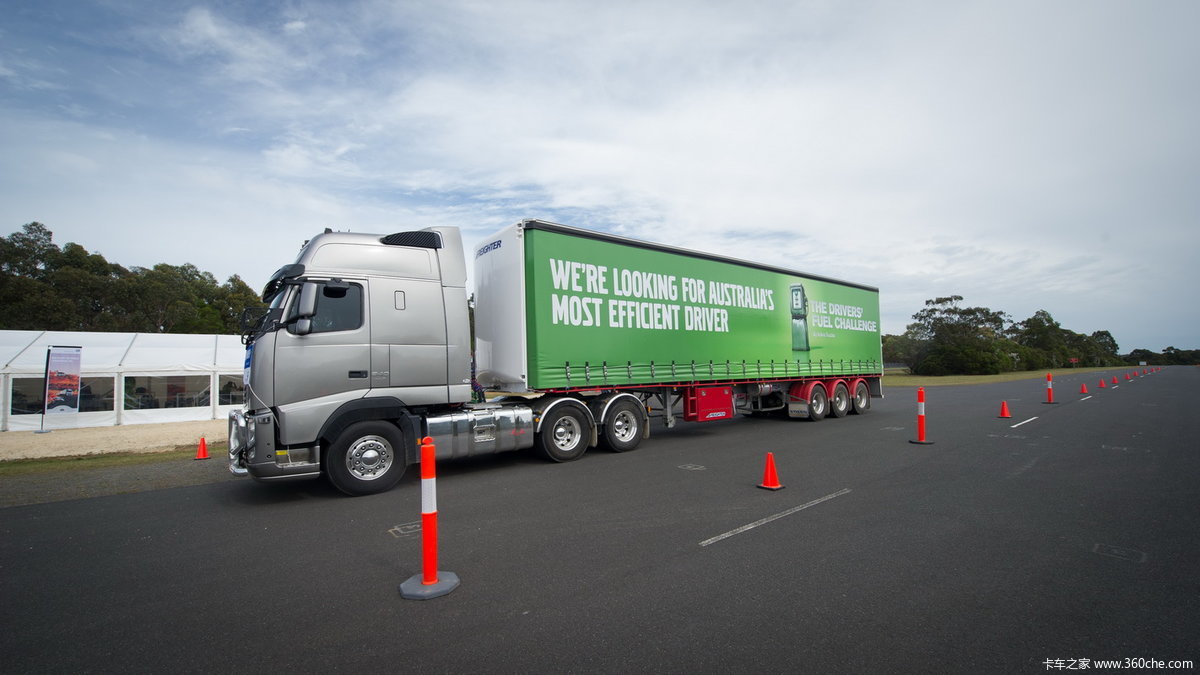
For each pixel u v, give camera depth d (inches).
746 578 170.1
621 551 196.1
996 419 612.1
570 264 391.5
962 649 127.0
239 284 2047.2
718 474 329.1
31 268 1569.9
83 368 728.3
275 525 242.5
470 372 341.4
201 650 132.5
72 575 185.9
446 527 229.8
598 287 407.5
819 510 246.2
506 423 355.9
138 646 135.2
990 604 150.6
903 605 150.3
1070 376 2106.3
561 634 136.0
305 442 286.7
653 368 442.6
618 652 126.8
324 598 161.9
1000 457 373.7
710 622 141.4
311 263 298.0
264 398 281.1
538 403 387.2
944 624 139.3
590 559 188.7
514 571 178.9
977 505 252.4
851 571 175.0
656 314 448.1
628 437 426.3
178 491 322.0
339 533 227.9
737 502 261.9
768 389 568.7
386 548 206.5
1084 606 149.1
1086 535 208.5
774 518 234.4
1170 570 174.2
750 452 407.5
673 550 196.4
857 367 692.7
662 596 157.6
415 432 317.4
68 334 816.9
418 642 133.5
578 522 233.1
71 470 399.2
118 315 1568.7
